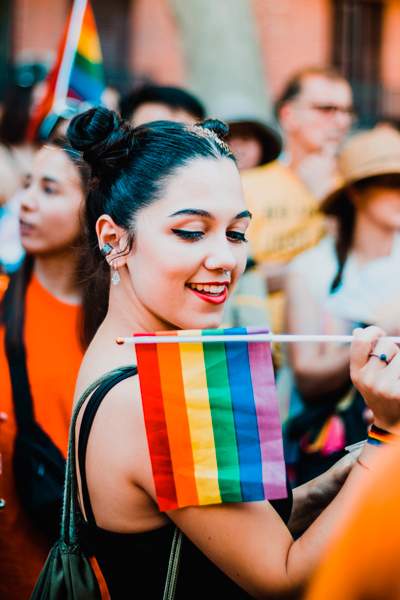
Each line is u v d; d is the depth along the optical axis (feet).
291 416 9.32
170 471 3.70
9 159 10.41
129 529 3.99
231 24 16.80
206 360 3.79
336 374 9.09
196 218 4.01
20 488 6.70
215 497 3.66
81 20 8.65
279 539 3.75
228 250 4.06
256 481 3.68
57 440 6.89
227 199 4.09
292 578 3.61
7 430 6.84
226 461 3.71
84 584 4.41
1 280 7.72
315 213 11.09
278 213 10.80
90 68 8.78
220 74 16.84
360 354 3.74
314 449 8.79
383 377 3.66
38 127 9.86
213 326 4.17
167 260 4.02
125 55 27.86
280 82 28.71
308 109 12.66
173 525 3.96
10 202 10.45
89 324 6.69
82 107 8.06
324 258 9.97
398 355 3.75
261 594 3.72
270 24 28.40
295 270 9.97
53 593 4.38
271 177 10.91
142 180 4.15
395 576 2.31
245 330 3.84
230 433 3.74
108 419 3.97
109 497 3.98
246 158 10.80
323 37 29.04
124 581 4.05
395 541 2.32
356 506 2.52
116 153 4.29
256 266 9.66
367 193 9.82
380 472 2.48
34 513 6.63
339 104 12.73
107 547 4.09
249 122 10.62
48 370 6.93
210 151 4.17
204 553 3.83
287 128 13.00
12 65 23.81
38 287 7.20
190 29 16.96
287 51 28.73
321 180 12.84
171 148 4.16
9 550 6.74
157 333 3.77
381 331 3.80
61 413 6.96
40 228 7.01
